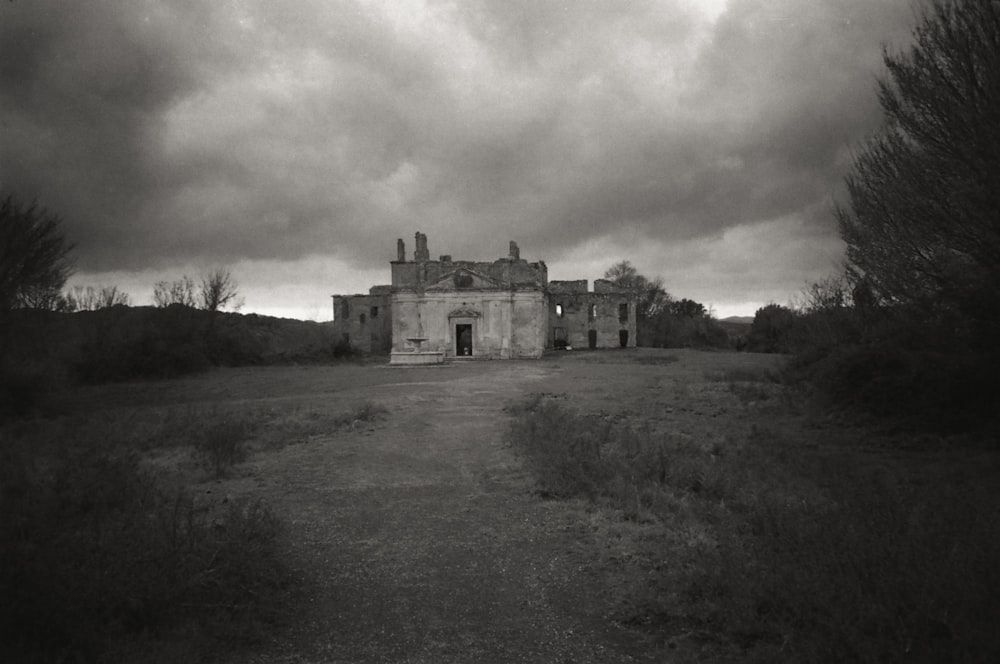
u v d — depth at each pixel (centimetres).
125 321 4497
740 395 2370
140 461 1269
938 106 1303
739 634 506
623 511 867
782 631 482
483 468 1197
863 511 618
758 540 637
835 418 1653
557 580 657
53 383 2506
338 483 1095
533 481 1061
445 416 1984
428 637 536
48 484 801
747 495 896
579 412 1992
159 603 511
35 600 440
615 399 2412
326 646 518
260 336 6712
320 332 7794
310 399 2648
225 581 564
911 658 404
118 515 715
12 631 431
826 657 430
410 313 6219
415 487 1064
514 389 2930
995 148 1150
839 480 920
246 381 3850
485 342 6109
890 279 1655
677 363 4878
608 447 1284
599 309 7500
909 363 1576
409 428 1728
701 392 2588
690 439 1374
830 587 477
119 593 488
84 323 4250
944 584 450
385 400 2475
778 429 1566
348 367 5094
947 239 1371
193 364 4541
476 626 557
